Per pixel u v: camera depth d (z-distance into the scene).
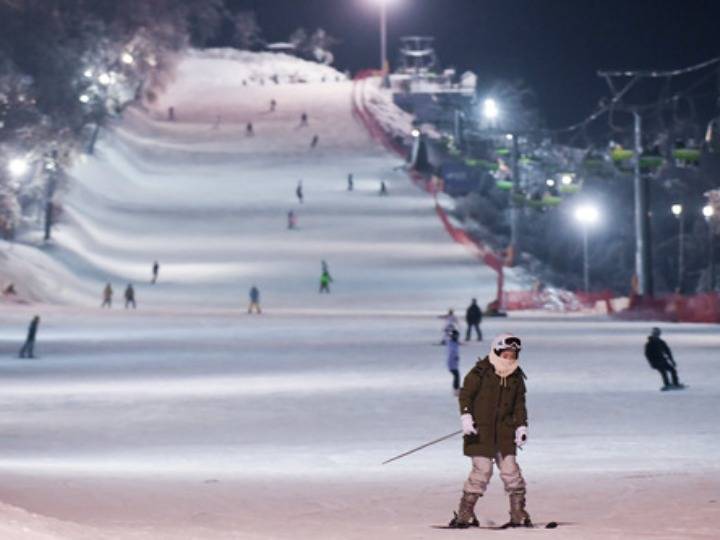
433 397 36.50
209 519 15.59
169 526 14.68
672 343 57.94
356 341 59.84
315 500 17.61
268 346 57.09
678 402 34.53
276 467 22.73
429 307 88.62
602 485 18.92
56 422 30.98
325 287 93.44
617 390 37.97
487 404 14.90
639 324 74.81
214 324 69.56
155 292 93.19
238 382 41.75
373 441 27.02
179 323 69.94
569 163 148.62
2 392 38.62
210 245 109.38
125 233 113.06
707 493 17.84
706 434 27.59
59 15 115.31
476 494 14.91
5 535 11.68
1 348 55.34
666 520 15.19
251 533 13.98
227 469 22.28
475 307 62.12
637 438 26.89
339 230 114.75
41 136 93.00
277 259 104.25
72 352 54.19
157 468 22.44
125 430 29.31
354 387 39.72
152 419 31.53
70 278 92.31
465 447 14.98
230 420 31.23
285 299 91.19
